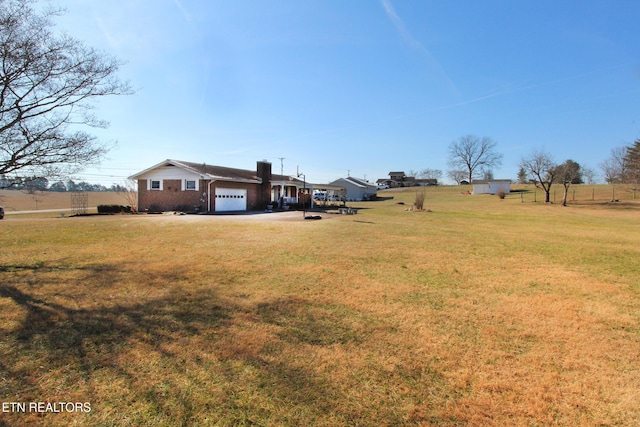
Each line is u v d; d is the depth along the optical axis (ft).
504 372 9.46
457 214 78.07
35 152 20.71
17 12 19.10
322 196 162.40
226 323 12.34
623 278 20.22
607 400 8.26
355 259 23.61
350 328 12.19
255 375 9.02
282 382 8.74
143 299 14.66
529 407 7.93
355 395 8.28
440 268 21.80
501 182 163.84
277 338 11.23
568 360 10.20
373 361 9.90
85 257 22.79
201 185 70.74
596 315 14.01
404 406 7.90
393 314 13.65
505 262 24.22
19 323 11.96
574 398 8.32
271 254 24.53
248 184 82.99
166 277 18.15
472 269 21.75
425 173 300.40
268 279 18.16
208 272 19.29
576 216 76.33
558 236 40.24
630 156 116.47
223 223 44.01
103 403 7.77
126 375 8.89
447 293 16.67
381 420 7.40
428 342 11.23
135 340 10.84
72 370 9.07
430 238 35.19
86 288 16.07
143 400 7.89
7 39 18.49
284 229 39.04
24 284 16.52
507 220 64.69
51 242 28.30
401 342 11.18
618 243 34.68
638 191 122.93
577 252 28.84
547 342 11.42
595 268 22.84
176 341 10.84
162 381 8.65
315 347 10.68
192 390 8.32
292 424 7.22
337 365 9.63
